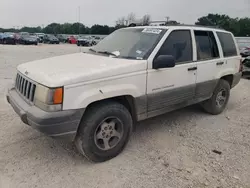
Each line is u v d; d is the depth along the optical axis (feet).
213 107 16.92
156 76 12.19
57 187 9.27
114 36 15.08
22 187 9.18
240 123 16.12
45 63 11.99
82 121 10.26
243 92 25.12
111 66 10.81
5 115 15.75
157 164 10.96
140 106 11.93
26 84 10.77
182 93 13.82
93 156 10.66
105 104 10.68
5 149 11.73
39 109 9.50
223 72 16.55
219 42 16.31
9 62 42.83
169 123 15.76
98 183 9.59
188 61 13.94
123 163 11.00
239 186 9.58
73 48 92.73
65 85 9.33
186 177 10.07
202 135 14.11
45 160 10.99
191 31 14.34
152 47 12.34
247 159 11.57
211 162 11.23
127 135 11.66
